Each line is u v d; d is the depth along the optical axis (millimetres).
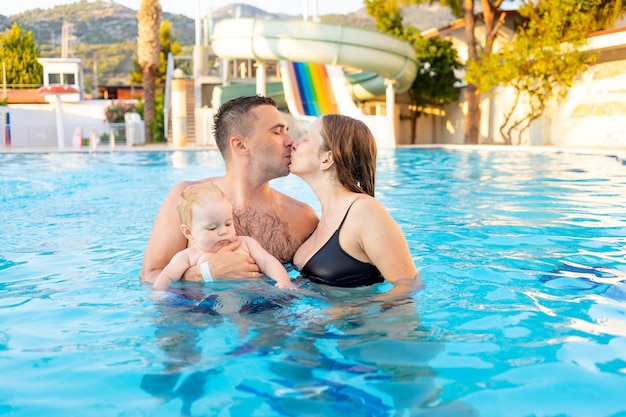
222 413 1610
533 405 1636
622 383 1778
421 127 27969
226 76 24703
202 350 2064
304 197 6973
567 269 3260
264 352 2035
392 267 2721
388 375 1841
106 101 29359
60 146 20297
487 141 24391
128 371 1901
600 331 2246
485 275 3102
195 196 2828
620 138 17594
